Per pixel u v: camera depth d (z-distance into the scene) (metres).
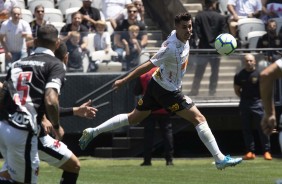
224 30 45.44
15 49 43.69
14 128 18.72
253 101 40.72
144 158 38.09
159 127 41.00
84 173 33.75
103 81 44.38
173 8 48.47
